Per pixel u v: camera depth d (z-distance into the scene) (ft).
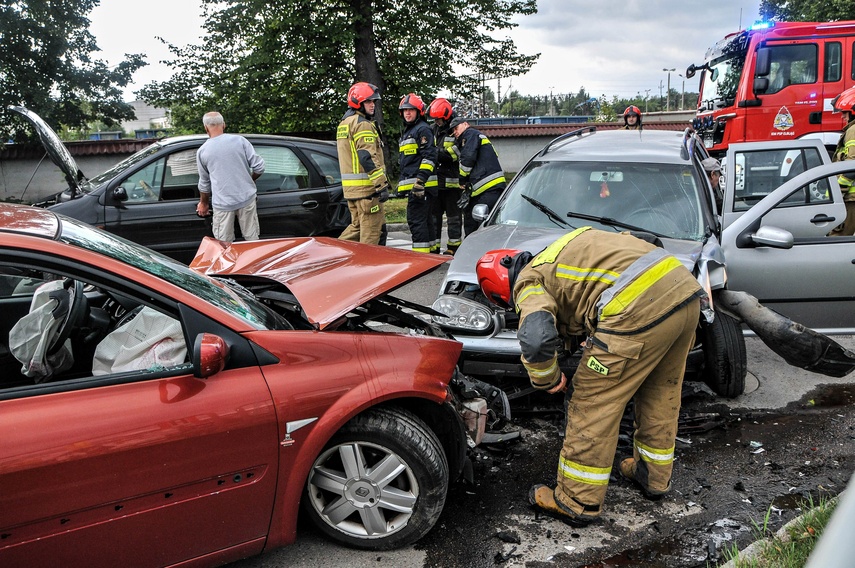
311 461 8.44
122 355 8.41
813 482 10.94
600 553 9.27
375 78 63.21
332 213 23.86
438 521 10.05
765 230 15.35
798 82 35.86
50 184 64.23
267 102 65.16
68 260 7.59
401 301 12.09
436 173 25.44
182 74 66.85
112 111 67.51
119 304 10.16
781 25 35.53
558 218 15.71
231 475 7.99
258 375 8.14
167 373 7.79
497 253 10.52
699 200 15.53
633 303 8.87
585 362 9.36
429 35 64.13
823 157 21.93
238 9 61.93
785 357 12.36
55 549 7.17
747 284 15.89
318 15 61.52
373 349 8.91
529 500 10.43
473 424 10.12
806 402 13.99
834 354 11.88
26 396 7.18
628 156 16.81
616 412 9.38
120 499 7.38
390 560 9.19
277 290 11.00
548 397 13.88
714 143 39.58
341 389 8.48
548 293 9.38
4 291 10.30
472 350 12.49
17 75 62.59
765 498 10.52
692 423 13.05
